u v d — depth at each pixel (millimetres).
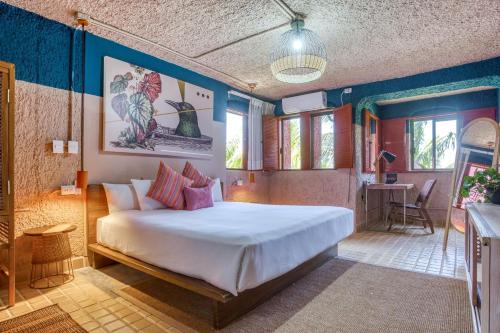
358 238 4250
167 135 3689
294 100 5215
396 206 5031
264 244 1877
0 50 2430
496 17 2646
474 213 1941
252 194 5289
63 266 2771
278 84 4738
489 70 3633
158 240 2201
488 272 1344
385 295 2264
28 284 2490
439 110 5473
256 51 3457
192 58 3662
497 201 2436
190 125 3992
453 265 2992
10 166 2127
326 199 5027
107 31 2965
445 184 5375
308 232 2410
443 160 5516
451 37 3057
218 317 1770
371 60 3693
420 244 3885
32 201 2592
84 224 2926
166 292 2314
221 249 1817
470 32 2943
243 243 1771
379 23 2777
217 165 4492
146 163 3496
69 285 2465
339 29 2895
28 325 1833
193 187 3504
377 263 3062
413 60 3695
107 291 2340
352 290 2361
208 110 4281
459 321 1867
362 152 5000
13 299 2096
